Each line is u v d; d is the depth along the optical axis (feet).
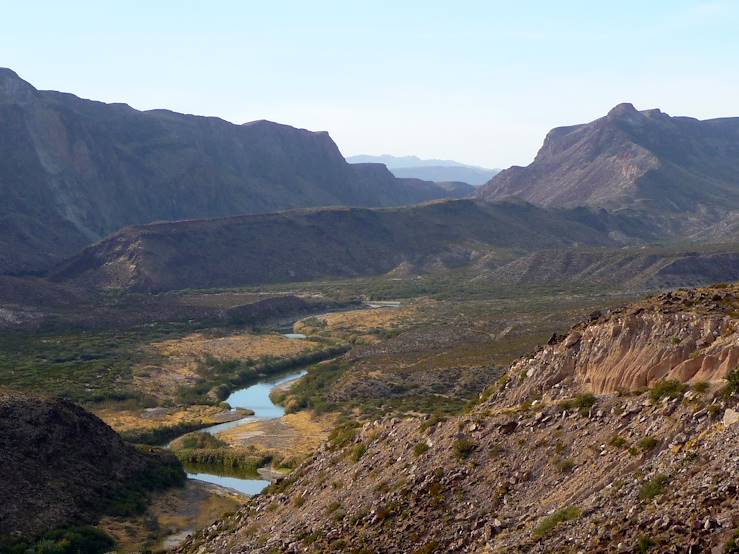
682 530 103.81
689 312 152.35
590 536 112.78
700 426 124.57
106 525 243.19
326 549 146.92
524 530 124.57
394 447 170.71
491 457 147.64
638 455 126.72
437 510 141.79
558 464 136.77
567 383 161.48
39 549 219.41
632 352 153.58
